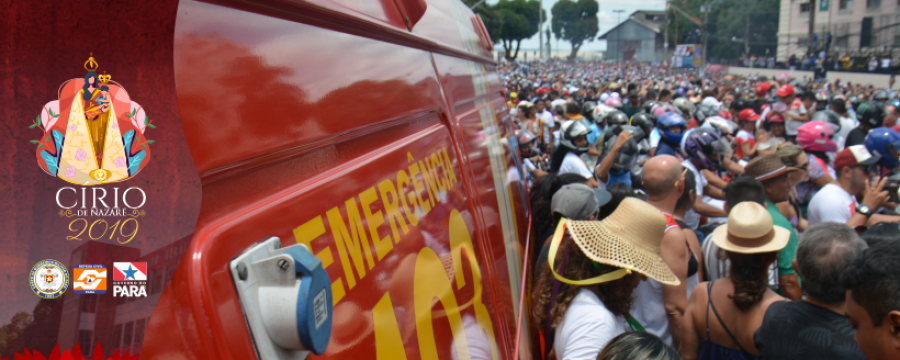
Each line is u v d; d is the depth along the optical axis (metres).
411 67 1.40
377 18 1.19
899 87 30.20
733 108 10.50
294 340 0.60
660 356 1.56
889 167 4.98
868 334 1.47
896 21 40.03
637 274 2.09
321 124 0.84
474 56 2.76
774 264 3.09
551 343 2.29
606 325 2.00
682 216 3.42
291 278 0.60
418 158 1.33
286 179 0.76
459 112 2.01
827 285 1.89
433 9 2.01
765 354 2.06
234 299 0.59
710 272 3.12
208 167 0.59
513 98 15.65
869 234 2.69
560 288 2.19
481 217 1.87
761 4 66.56
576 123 5.45
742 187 3.38
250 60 0.69
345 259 0.84
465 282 1.43
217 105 0.62
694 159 4.73
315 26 0.89
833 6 46.22
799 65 45.59
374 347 0.86
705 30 61.25
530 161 6.77
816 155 5.56
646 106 9.70
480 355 1.40
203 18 0.61
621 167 5.20
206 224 0.59
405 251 1.08
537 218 3.66
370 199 0.98
